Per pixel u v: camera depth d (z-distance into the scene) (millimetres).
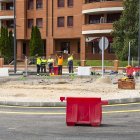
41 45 63719
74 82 30344
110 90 23547
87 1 66812
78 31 68375
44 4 71875
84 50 67062
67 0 69875
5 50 64062
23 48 74875
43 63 42000
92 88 24891
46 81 31531
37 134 11219
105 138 10625
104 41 29531
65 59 67188
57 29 70750
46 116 14891
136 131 11656
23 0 73375
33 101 18406
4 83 29906
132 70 32125
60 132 11531
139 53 37969
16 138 10641
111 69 48312
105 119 14031
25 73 42312
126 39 50844
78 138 10641
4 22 76312
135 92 22219
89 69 38531
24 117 14617
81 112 12820
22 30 73500
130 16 51500
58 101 18328
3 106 18031
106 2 62938
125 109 16641
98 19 66500
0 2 76625
